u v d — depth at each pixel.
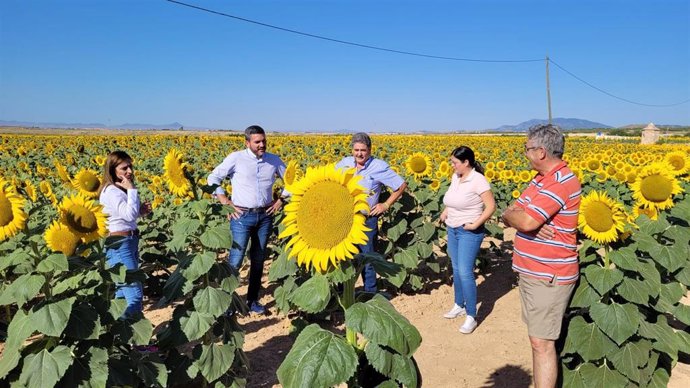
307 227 2.33
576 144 39.94
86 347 3.25
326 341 2.35
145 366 3.61
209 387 4.39
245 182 5.97
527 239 3.70
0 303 2.90
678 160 7.96
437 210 7.60
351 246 2.28
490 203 5.49
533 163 3.70
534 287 3.68
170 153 4.03
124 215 4.91
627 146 37.56
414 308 6.61
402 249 7.00
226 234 3.92
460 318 6.21
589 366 4.07
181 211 4.41
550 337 3.68
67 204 3.37
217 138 33.69
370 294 2.59
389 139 41.91
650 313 4.34
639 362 3.88
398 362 2.38
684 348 4.48
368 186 5.86
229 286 4.02
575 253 3.67
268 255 8.02
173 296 3.76
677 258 4.44
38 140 34.34
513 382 4.62
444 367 4.93
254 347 5.43
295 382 2.25
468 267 5.70
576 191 3.58
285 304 5.80
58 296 3.31
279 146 25.95
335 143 30.16
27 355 3.11
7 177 15.91
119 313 3.36
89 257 3.35
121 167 4.95
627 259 3.78
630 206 9.77
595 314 3.85
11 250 5.73
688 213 5.02
